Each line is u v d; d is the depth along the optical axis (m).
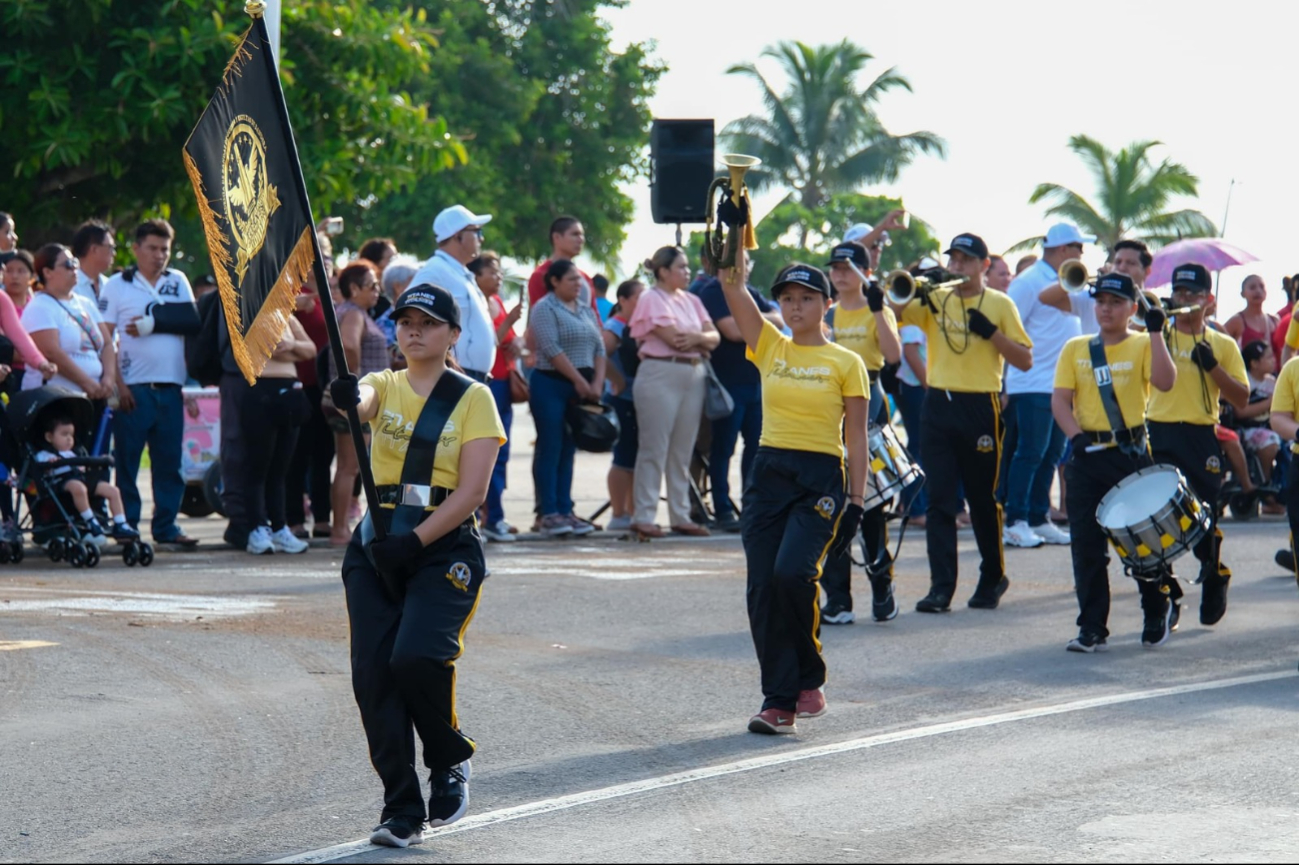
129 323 25.45
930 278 21.80
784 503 14.68
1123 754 13.11
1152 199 121.19
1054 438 29.20
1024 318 28.02
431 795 11.14
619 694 15.71
